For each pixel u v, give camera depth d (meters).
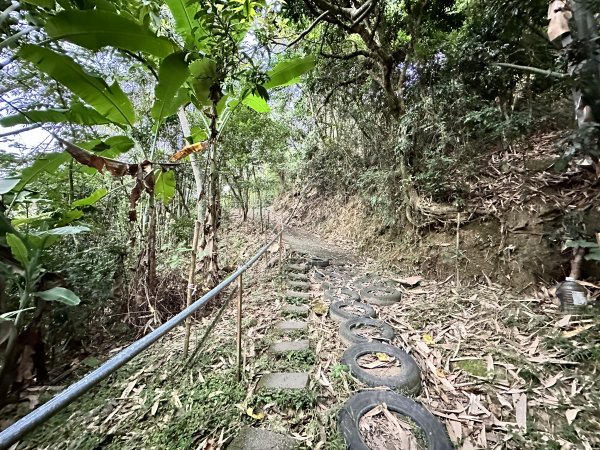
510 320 2.54
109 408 1.78
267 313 2.95
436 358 2.21
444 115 3.86
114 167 2.29
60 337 2.46
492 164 3.77
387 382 1.87
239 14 2.21
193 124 4.78
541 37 2.45
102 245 2.96
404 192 4.38
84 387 0.64
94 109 2.46
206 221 3.17
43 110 2.21
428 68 4.21
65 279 2.43
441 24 4.73
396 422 1.57
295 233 7.46
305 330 2.59
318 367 2.07
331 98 6.25
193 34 2.49
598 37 1.46
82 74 2.18
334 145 7.18
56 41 2.12
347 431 1.49
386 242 4.95
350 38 5.55
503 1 2.56
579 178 2.95
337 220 7.26
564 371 1.94
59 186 3.04
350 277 4.10
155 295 2.93
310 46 5.09
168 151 5.17
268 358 2.17
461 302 2.98
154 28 2.91
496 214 3.40
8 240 1.83
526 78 3.15
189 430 1.53
